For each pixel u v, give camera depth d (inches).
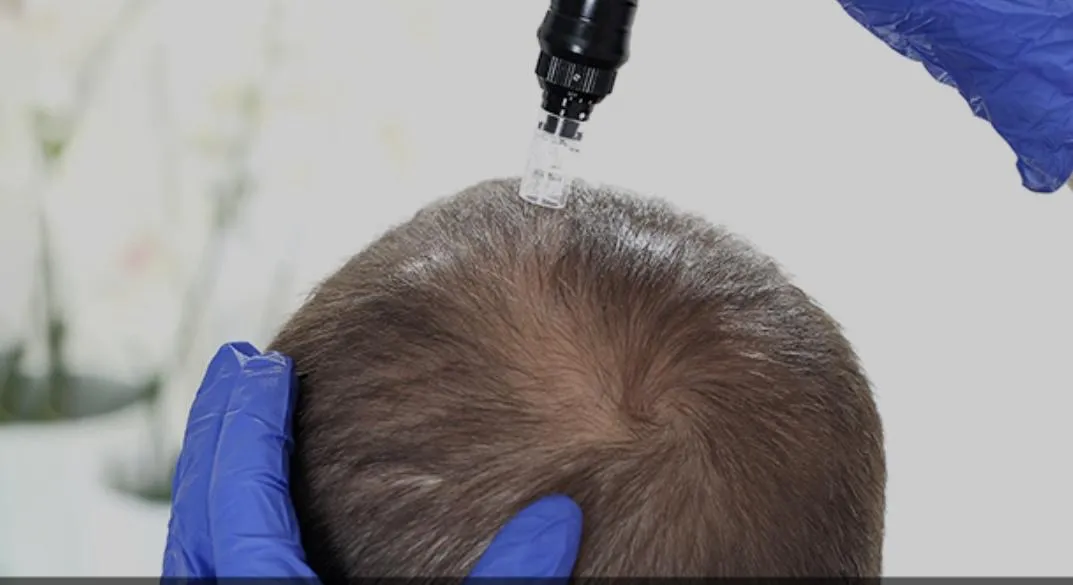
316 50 43.9
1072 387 43.8
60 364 44.9
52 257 44.5
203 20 43.4
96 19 43.3
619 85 43.6
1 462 44.3
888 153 43.5
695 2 42.7
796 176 44.1
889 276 44.2
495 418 16.5
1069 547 44.2
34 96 43.6
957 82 27.9
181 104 44.3
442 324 17.2
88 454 44.9
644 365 16.7
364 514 16.9
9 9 42.7
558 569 16.0
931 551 44.8
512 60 44.0
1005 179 42.9
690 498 16.1
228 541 18.6
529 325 17.0
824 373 17.6
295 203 45.1
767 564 16.4
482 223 18.6
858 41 42.6
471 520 16.3
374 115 44.6
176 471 21.5
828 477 17.0
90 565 44.4
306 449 18.3
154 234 44.9
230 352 22.0
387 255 18.7
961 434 44.4
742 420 16.5
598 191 20.1
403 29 43.7
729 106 43.7
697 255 18.0
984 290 43.9
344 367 17.7
